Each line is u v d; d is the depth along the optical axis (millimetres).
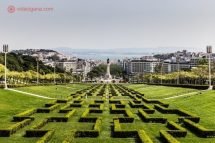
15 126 42469
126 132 39531
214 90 91562
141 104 72312
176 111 62125
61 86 165500
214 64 181000
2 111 61281
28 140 38031
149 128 46281
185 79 195500
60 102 79625
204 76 171750
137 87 173875
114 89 151250
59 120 51438
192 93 96812
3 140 38000
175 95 98812
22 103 76250
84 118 51312
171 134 39625
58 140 37688
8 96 82812
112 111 61938
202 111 62188
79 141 37500
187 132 42531
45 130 39938
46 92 115188
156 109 68438
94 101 80500
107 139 38719
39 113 61812
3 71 152500
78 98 90188
